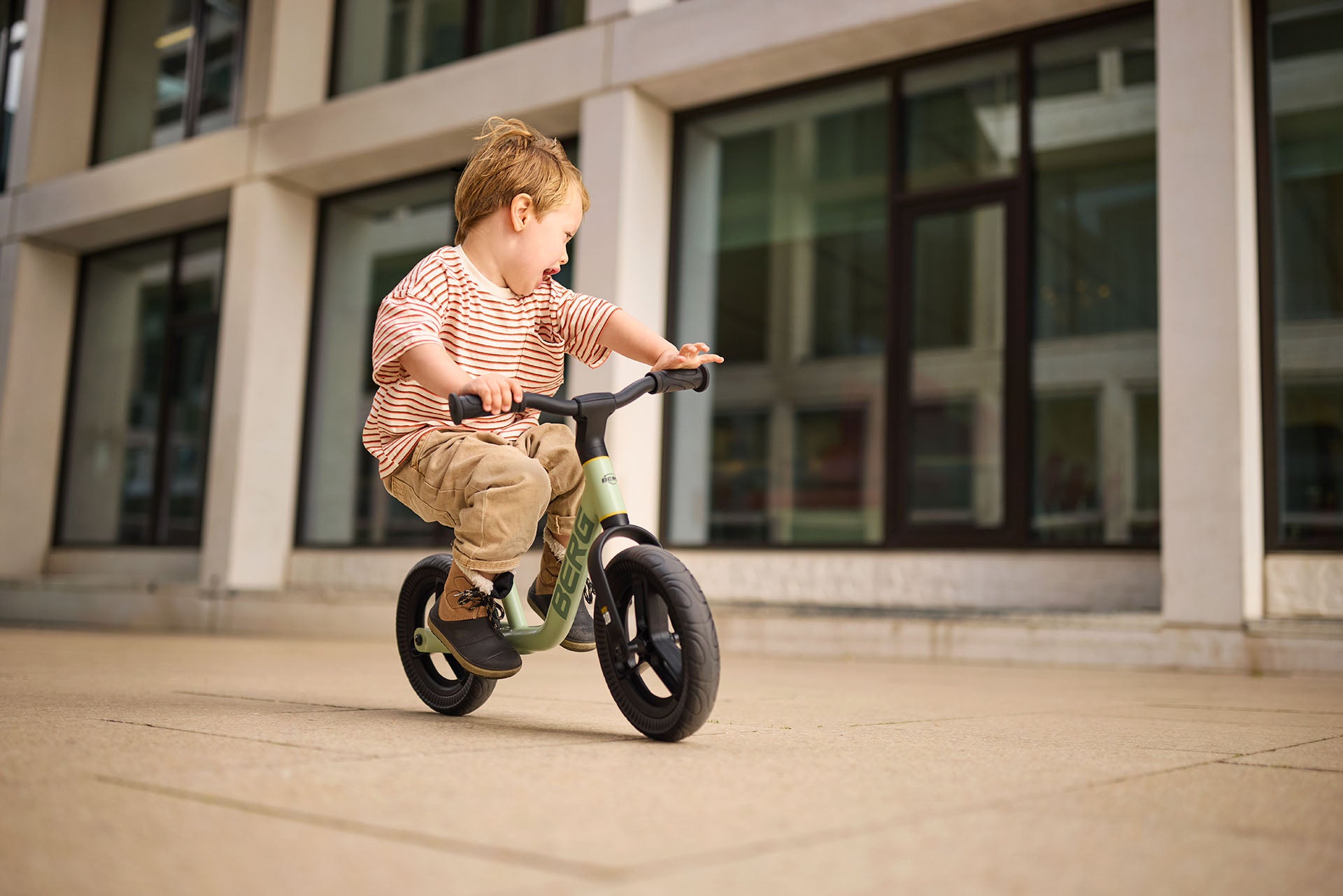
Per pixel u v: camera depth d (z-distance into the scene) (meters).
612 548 6.06
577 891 0.88
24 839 1.03
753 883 0.91
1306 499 4.71
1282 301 4.87
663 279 6.55
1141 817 1.23
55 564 8.97
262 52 7.90
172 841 1.03
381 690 2.83
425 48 7.64
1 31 9.86
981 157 5.76
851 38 5.82
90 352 9.19
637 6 6.41
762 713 2.40
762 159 6.43
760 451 6.20
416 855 0.99
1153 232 5.30
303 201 7.98
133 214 8.50
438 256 2.03
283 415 7.79
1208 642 4.41
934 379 5.74
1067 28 5.56
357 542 7.61
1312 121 4.91
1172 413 4.60
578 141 7.07
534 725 2.03
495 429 2.03
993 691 3.25
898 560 5.66
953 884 0.93
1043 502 5.39
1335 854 1.07
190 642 5.73
